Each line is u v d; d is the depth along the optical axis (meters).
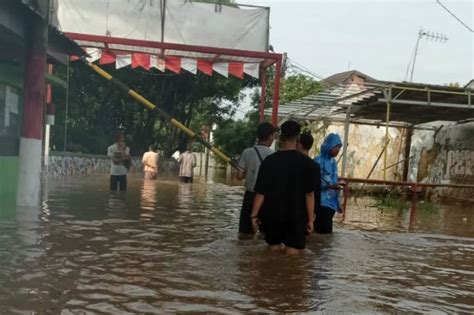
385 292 5.01
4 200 9.59
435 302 4.80
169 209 10.81
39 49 8.53
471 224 12.08
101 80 27.52
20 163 8.88
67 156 19.17
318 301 4.52
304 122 28.95
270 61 14.06
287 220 6.28
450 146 19.70
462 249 7.96
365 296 4.80
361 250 7.17
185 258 5.87
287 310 4.22
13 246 5.92
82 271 5.03
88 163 22.23
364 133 24.42
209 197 14.70
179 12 13.49
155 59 14.12
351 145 25.19
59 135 20.84
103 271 5.09
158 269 5.30
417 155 21.78
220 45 13.59
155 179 22.62
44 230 7.02
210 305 4.23
